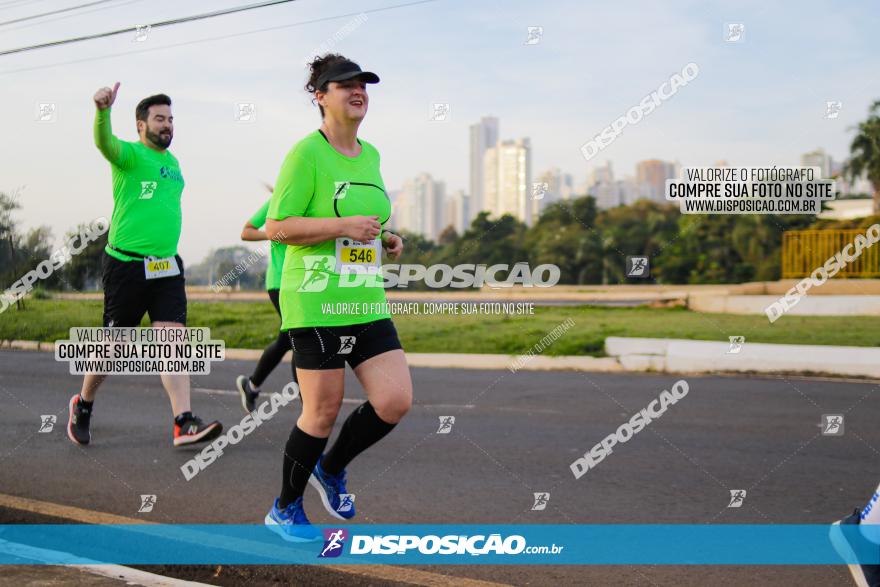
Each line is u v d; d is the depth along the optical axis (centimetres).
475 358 931
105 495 396
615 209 1995
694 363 848
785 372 818
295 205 302
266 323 1230
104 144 457
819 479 430
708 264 1797
